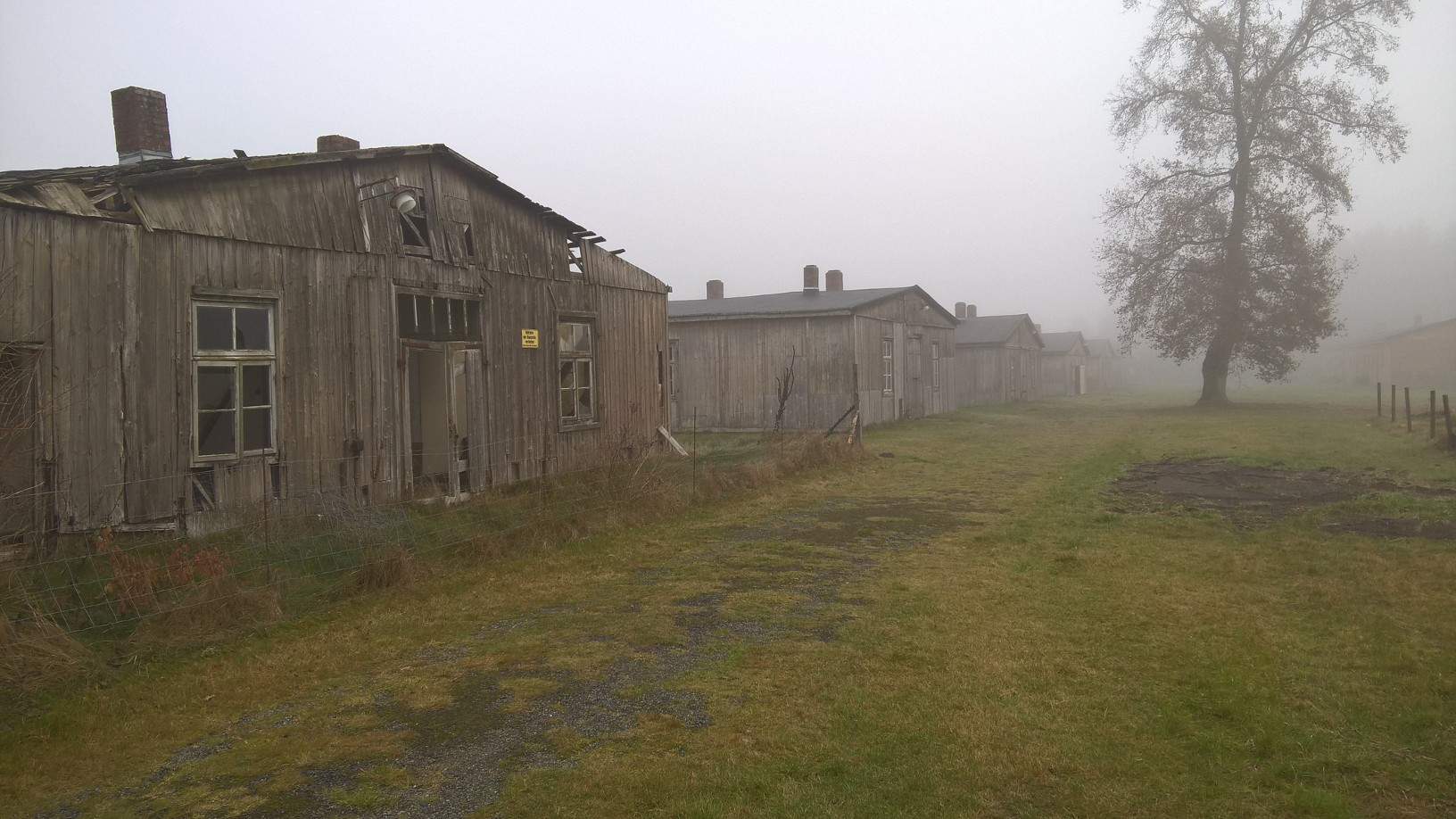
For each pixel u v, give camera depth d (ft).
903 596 24.04
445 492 38.11
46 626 18.47
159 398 27.04
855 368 77.66
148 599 21.30
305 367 31.73
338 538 27.53
